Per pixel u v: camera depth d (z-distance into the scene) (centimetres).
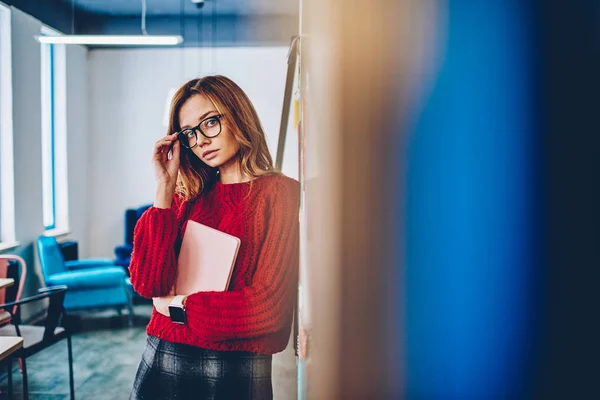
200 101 135
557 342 58
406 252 59
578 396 57
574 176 57
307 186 64
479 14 57
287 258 126
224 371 127
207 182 138
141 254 131
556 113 57
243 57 555
